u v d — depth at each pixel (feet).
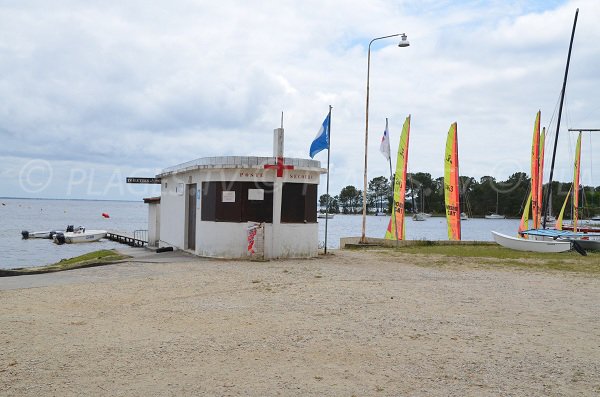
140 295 41.70
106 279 50.14
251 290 44.42
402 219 105.29
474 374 23.58
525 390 21.71
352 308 37.37
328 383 22.18
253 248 66.95
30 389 20.98
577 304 40.29
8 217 420.77
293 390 21.30
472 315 35.76
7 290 43.91
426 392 21.34
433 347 27.71
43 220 380.58
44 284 47.16
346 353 26.40
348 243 104.99
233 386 21.62
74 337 28.76
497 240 99.25
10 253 149.38
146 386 21.48
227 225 67.97
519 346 28.14
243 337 29.09
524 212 113.09
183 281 48.83
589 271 61.52
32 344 27.27
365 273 56.80
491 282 51.72
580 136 130.41
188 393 20.77
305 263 64.85
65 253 149.38
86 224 332.80
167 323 32.30
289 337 29.19
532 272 60.39
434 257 77.10
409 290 45.80
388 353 26.50
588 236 95.55
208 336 29.25
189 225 78.69
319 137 76.79
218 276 52.19
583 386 22.25
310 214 71.36
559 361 25.61
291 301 39.65
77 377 22.43
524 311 37.40
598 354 26.84
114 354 25.68
